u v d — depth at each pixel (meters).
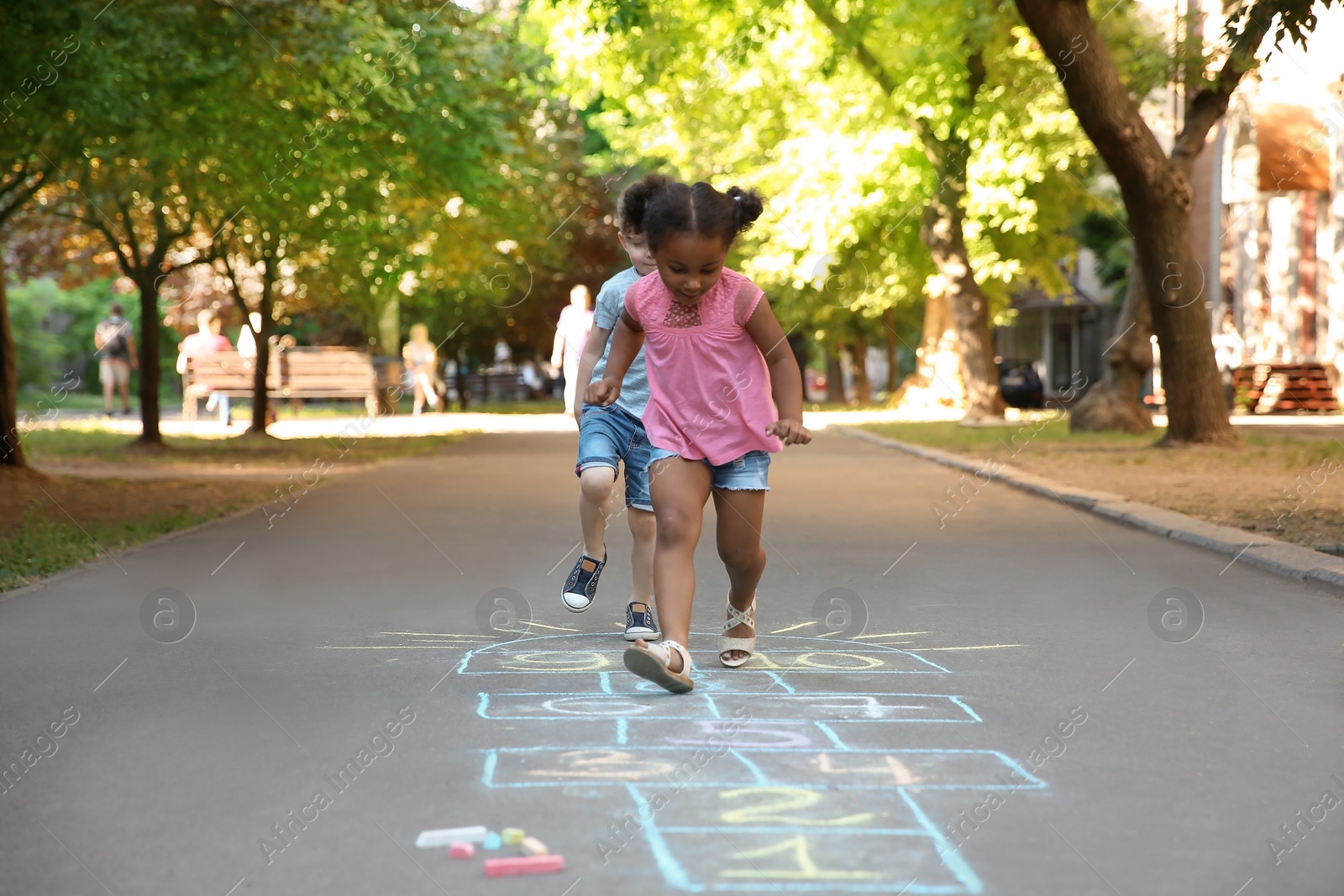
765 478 5.18
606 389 5.09
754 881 3.09
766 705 4.81
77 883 3.14
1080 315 47.16
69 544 8.84
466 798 3.72
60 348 34.78
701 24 19.89
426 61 16.00
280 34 12.53
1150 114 23.05
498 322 37.94
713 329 5.02
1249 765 4.08
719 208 4.77
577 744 4.26
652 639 6.07
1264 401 29.48
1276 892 3.07
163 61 11.96
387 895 3.04
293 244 20.91
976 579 7.91
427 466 16.78
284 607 6.97
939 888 3.06
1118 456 16.38
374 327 33.88
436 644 5.99
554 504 12.28
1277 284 30.94
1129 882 3.12
